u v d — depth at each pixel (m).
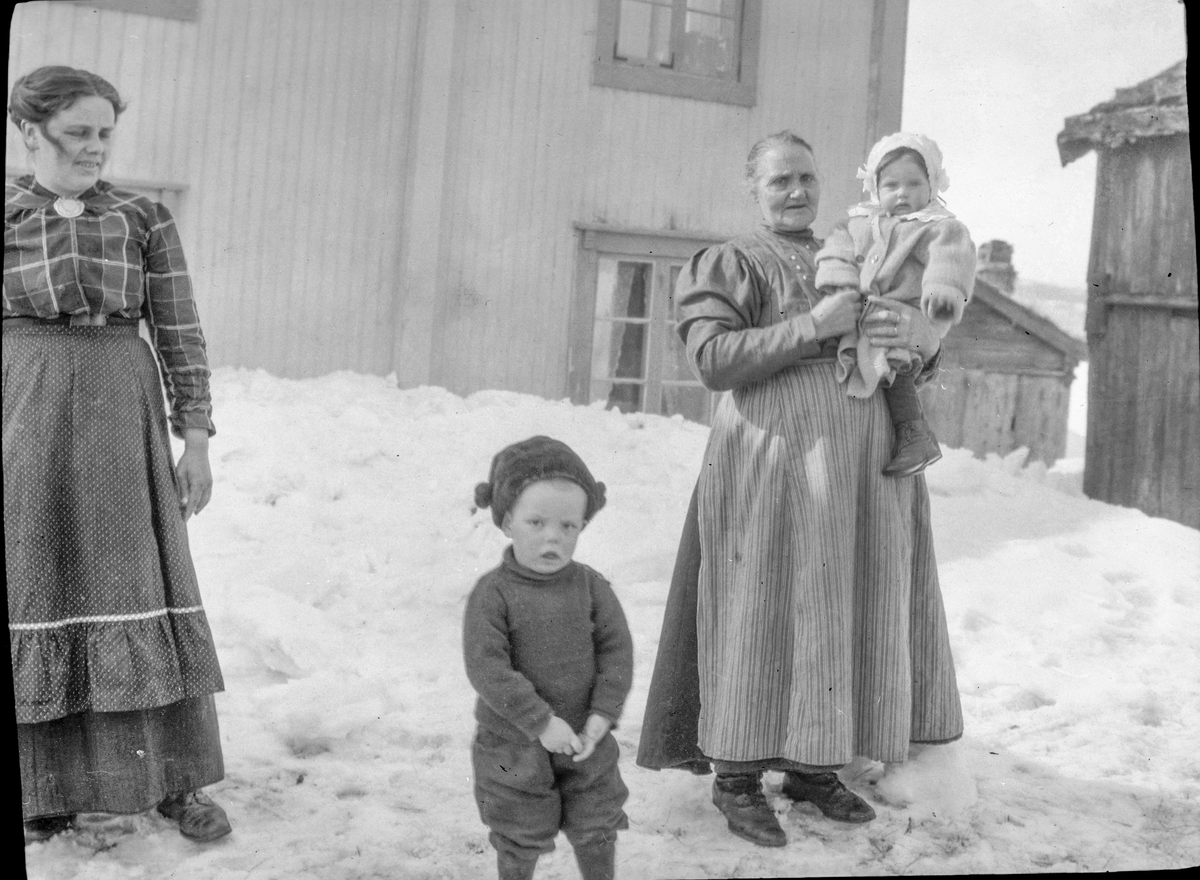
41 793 2.49
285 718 3.30
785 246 2.90
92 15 7.12
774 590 2.73
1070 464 8.93
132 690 2.49
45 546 2.48
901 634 2.79
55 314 2.52
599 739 2.32
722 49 7.98
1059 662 4.45
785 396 2.77
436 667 3.93
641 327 7.99
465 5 7.60
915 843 2.73
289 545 5.11
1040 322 8.90
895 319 2.74
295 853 2.55
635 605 4.83
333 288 7.68
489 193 7.74
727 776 2.79
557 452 2.35
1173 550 6.17
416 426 6.71
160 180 7.36
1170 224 8.38
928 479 7.07
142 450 2.59
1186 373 8.48
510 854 2.32
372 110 7.68
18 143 5.61
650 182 7.94
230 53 7.45
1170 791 3.17
